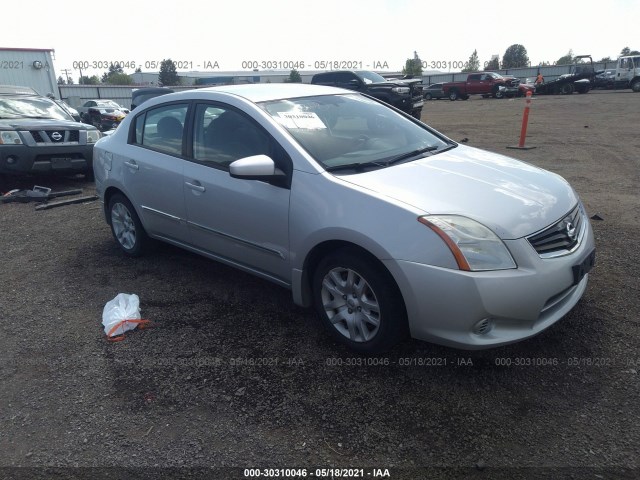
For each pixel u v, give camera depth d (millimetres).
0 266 4910
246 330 3529
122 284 4352
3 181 8398
